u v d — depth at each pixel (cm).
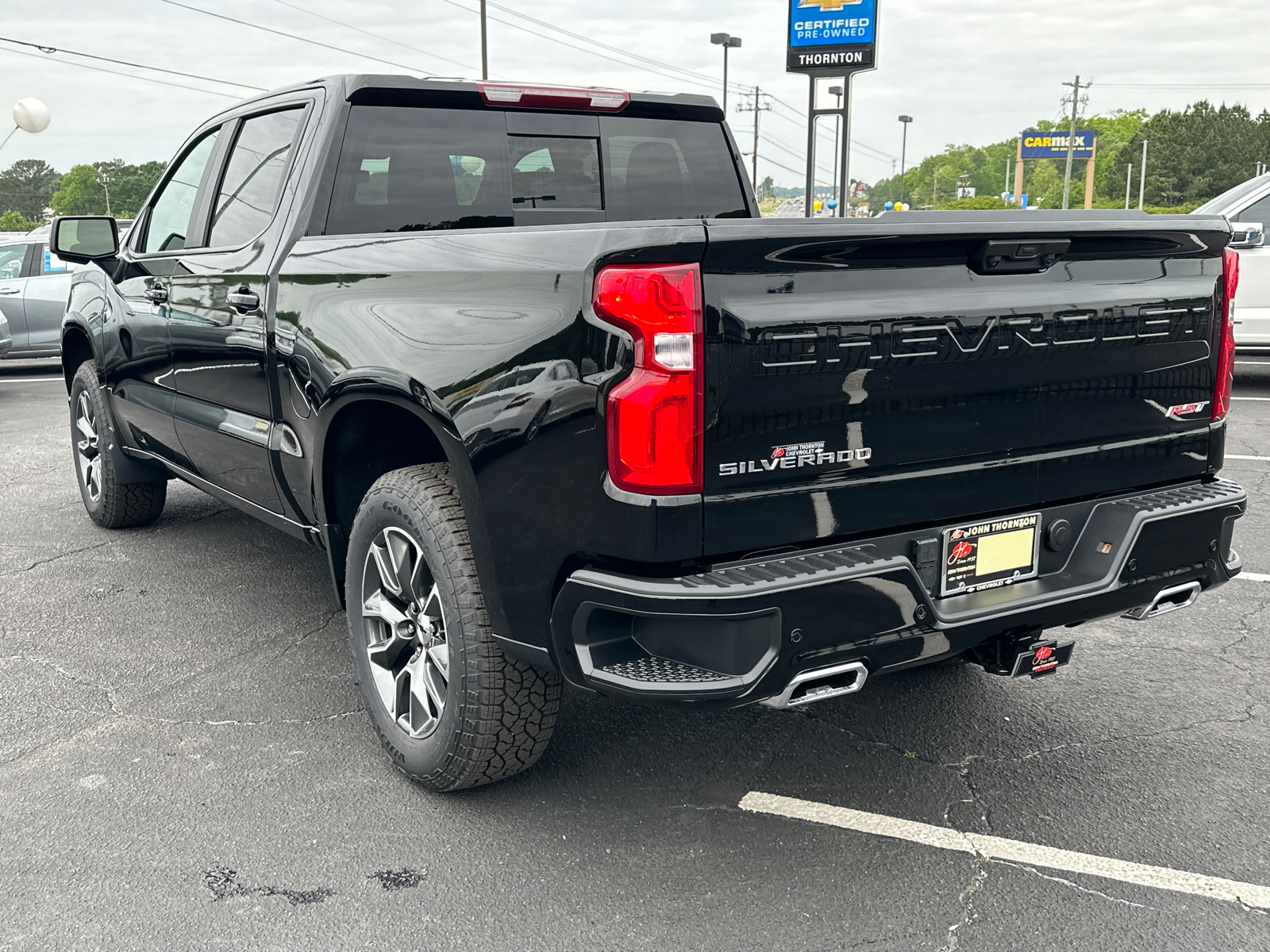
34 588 489
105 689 381
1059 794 307
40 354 1298
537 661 259
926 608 250
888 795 307
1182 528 291
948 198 19900
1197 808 299
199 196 438
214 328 391
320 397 319
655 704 232
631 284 224
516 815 297
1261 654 410
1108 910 253
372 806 302
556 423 239
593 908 255
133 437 515
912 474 257
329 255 327
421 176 378
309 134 367
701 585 227
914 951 239
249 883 266
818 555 244
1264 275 1009
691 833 288
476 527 263
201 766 325
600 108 415
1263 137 13950
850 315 239
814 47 1552
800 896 260
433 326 274
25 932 246
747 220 229
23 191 16475
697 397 224
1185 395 304
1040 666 285
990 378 263
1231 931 244
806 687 243
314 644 423
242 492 411
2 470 758
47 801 304
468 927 249
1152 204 14412
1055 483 282
